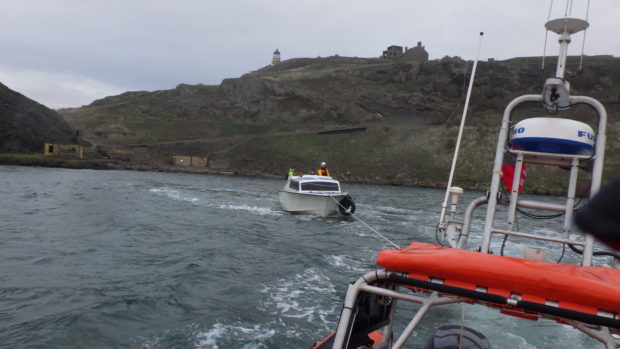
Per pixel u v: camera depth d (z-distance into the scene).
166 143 86.62
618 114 85.25
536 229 18.98
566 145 3.53
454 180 62.31
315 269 10.09
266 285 8.65
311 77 124.75
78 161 61.81
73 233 13.07
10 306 6.95
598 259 10.36
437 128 80.00
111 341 5.89
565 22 3.53
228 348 5.82
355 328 3.03
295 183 21.31
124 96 152.50
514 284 2.37
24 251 10.55
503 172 4.02
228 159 79.31
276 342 6.08
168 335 6.14
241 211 21.27
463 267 2.50
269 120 106.06
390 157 73.12
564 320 2.41
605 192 0.51
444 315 7.11
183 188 34.88
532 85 107.81
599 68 104.88
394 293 2.71
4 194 22.88
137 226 14.91
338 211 21.38
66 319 6.38
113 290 7.86
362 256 11.84
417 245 3.12
